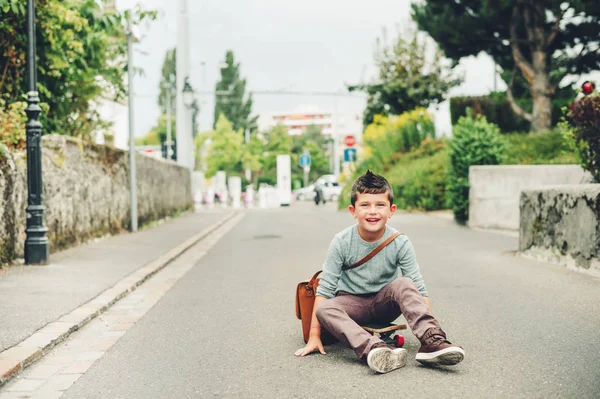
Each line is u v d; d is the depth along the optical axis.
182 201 24.64
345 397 3.61
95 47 13.09
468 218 16.91
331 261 4.51
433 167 22.75
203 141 66.38
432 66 32.22
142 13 12.50
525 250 10.09
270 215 25.16
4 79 11.52
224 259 10.77
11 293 6.79
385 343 4.12
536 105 22.27
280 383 3.90
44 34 11.67
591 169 9.61
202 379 4.04
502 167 15.42
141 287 7.82
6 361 4.26
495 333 5.10
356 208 4.41
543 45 21.98
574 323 5.41
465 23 23.20
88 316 5.79
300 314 4.77
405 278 4.37
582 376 3.89
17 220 9.22
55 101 13.34
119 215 14.91
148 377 4.12
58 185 10.84
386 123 29.59
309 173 82.94
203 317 6.00
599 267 7.92
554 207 9.10
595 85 9.41
